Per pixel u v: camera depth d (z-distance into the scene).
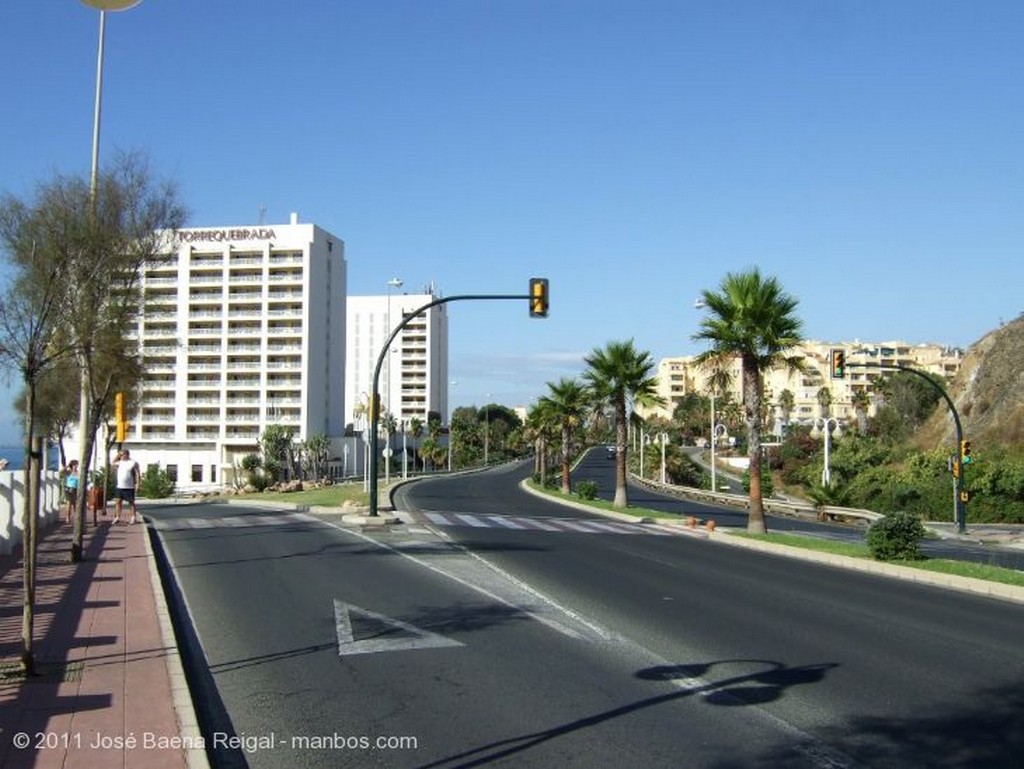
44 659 9.11
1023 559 25.45
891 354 174.00
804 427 113.50
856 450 74.25
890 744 6.82
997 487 51.16
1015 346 76.81
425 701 7.99
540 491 58.09
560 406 57.38
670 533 28.72
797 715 7.58
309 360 105.94
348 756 6.58
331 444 105.94
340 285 115.25
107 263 13.95
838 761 6.42
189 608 12.73
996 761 6.44
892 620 12.52
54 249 11.69
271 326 105.88
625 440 42.56
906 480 56.12
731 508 49.34
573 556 19.86
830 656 9.95
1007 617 13.12
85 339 13.95
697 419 141.38
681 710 7.71
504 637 10.72
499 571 16.80
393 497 46.12
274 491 63.66
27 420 8.95
